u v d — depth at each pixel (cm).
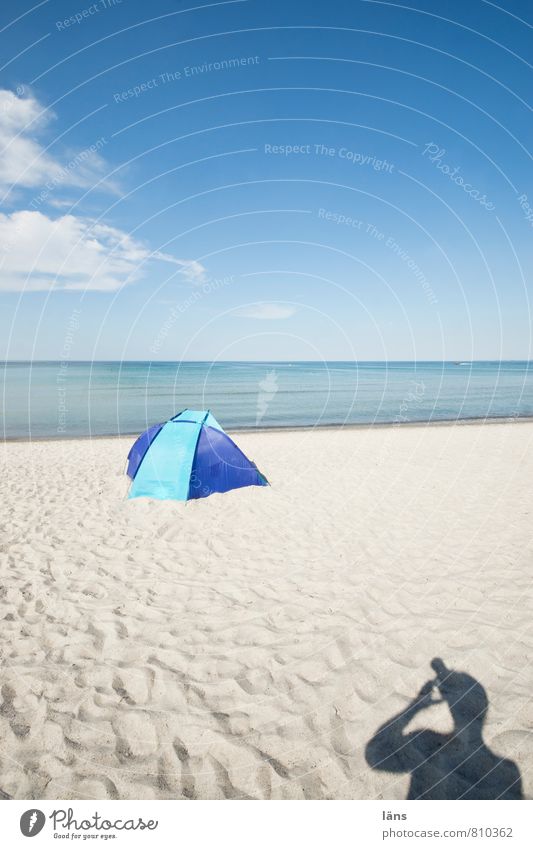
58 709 298
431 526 627
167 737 281
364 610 416
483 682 324
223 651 359
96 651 355
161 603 426
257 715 298
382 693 315
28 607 412
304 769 262
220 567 502
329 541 577
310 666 343
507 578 476
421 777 256
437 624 393
